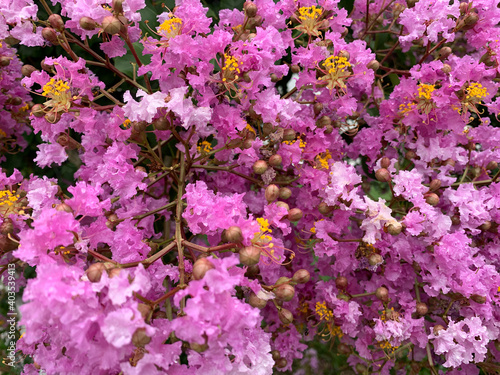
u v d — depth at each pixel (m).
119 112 0.17
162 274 0.17
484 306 0.20
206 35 0.18
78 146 0.19
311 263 0.23
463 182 0.24
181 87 0.16
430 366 0.21
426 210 0.19
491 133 0.22
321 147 0.21
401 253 0.20
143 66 0.17
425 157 0.21
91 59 0.23
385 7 0.24
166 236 0.22
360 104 0.26
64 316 0.12
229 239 0.15
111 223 0.17
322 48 0.20
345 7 0.26
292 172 0.22
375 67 0.20
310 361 0.38
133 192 0.17
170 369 0.13
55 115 0.17
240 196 0.16
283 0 0.20
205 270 0.13
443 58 0.21
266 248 0.17
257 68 0.17
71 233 0.14
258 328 0.16
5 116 0.24
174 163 0.21
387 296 0.21
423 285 0.22
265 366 0.15
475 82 0.20
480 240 0.22
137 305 0.12
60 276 0.12
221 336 0.13
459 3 0.21
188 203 0.17
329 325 0.23
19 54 0.24
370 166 0.25
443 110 0.20
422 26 0.21
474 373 0.23
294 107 0.19
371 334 0.23
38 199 0.17
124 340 0.12
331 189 0.19
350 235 0.22
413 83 0.20
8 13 0.18
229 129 0.18
